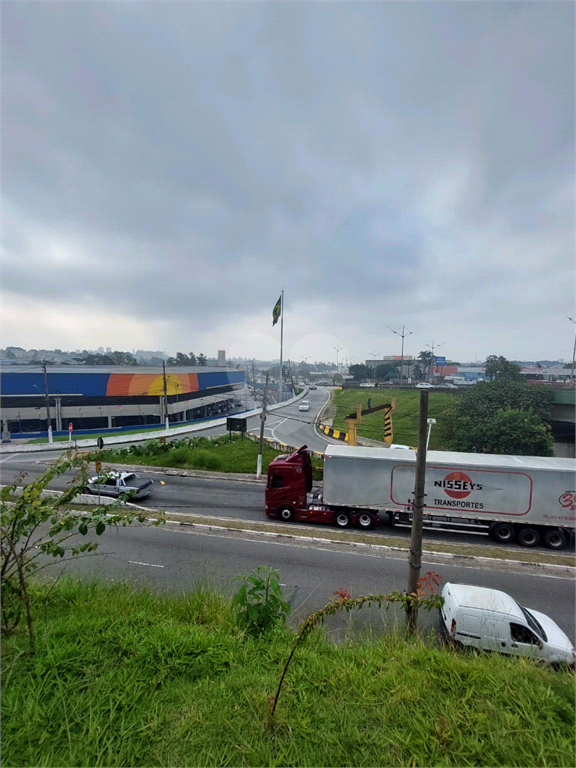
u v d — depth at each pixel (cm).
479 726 313
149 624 468
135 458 2520
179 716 318
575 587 980
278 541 1220
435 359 9281
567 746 292
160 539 1212
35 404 4378
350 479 1381
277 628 495
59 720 305
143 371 5091
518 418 2812
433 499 1340
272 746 292
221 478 2116
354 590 909
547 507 1268
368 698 346
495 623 658
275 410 4634
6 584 415
